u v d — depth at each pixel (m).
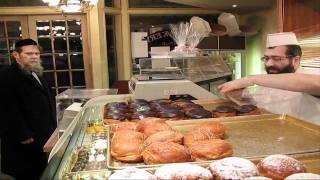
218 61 2.44
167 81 1.87
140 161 0.95
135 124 1.24
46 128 2.40
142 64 2.29
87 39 3.77
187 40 2.81
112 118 1.38
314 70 1.81
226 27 3.58
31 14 3.64
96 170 0.87
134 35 4.09
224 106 1.58
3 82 2.25
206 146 0.96
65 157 0.97
